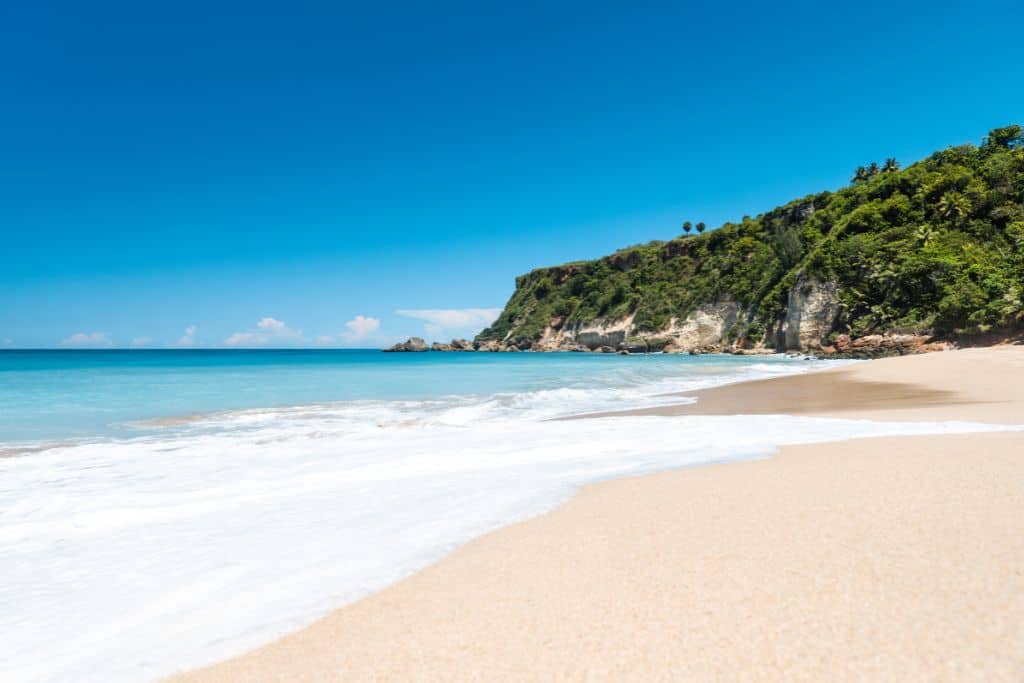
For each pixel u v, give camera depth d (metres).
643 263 129.38
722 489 5.83
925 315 59.16
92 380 29.88
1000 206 64.62
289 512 6.08
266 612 3.62
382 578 4.07
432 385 26.69
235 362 61.44
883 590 3.09
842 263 71.88
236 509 6.28
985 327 50.56
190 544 5.08
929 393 17.92
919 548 3.63
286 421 14.70
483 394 22.11
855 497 5.00
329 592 3.88
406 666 2.78
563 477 7.30
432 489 6.90
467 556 4.41
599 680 2.48
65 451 10.34
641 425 12.52
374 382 28.61
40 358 81.38
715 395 20.16
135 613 3.71
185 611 3.71
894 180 77.69
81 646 3.29
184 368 44.78
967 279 55.44
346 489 7.11
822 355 67.81
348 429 13.13
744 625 2.86
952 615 2.77
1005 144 74.69
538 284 165.50
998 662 2.35
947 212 67.50
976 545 3.60
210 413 16.48
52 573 4.47
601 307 130.12
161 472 8.44
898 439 8.88
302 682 2.72
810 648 2.58
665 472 7.32
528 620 3.16
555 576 3.79
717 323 99.00
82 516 6.06
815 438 9.96
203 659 3.05
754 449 8.88
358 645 3.06
